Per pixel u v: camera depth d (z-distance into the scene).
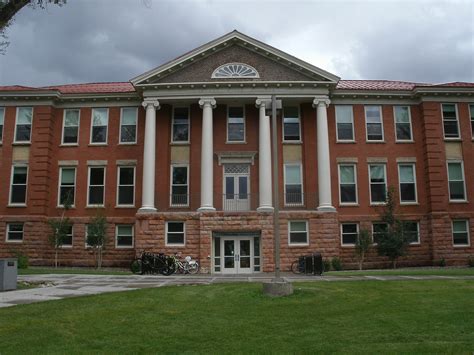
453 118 31.78
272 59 30.14
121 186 31.31
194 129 31.19
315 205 29.98
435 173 30.75
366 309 11.38
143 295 13.44
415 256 30.20
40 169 30.97
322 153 29.27
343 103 31.72
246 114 31.39
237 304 12.21
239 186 30.55
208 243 27.62
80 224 30.86
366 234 28.41
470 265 29.56
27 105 31.84
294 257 27.80
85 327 9.54
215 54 30.36
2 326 9.37
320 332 9.21
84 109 32.28
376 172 31.42
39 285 17.06
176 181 30.83
